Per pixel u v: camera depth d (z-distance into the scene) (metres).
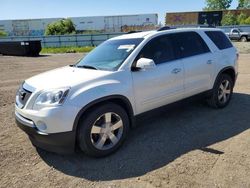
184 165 3.69
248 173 3.43
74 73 4.24
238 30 34.66
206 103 6.02
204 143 4.32
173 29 5.18
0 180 3.55
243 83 8.58
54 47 36.72
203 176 3.41
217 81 5.68
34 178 3.57
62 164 3.89
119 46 4.77
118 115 4.09
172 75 4.75
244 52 19.91
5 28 59.19
